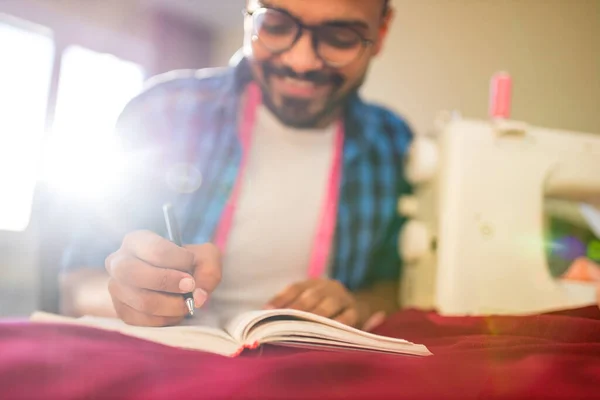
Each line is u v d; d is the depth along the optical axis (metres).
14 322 0.53
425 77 1.67
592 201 1.01
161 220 1.08
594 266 0.95
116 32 2.44
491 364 0.42
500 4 1.52
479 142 0.93
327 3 0.82
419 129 1.67
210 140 1.13
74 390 0.34
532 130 0.96
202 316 0.73
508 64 1.50
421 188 1.04
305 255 1.10
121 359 0.41
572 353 0.47
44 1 2.23
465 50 1.59
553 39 1.41
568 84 1.37
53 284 1.27
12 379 0.36
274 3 0.83
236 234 1.07
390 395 0.34
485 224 0.91
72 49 2.32
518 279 0.91
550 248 1.11
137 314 0.57
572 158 0.97
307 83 0.90
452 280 0.90
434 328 0.66
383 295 1.14
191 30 2.67
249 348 0.48
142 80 2.53
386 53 1.77
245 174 1.10
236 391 0.34
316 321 0.54
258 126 1.12
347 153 1.14
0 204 2.15
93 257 0.94
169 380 0.37
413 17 1.72
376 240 1.15
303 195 1.10
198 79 1.25
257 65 0.93
